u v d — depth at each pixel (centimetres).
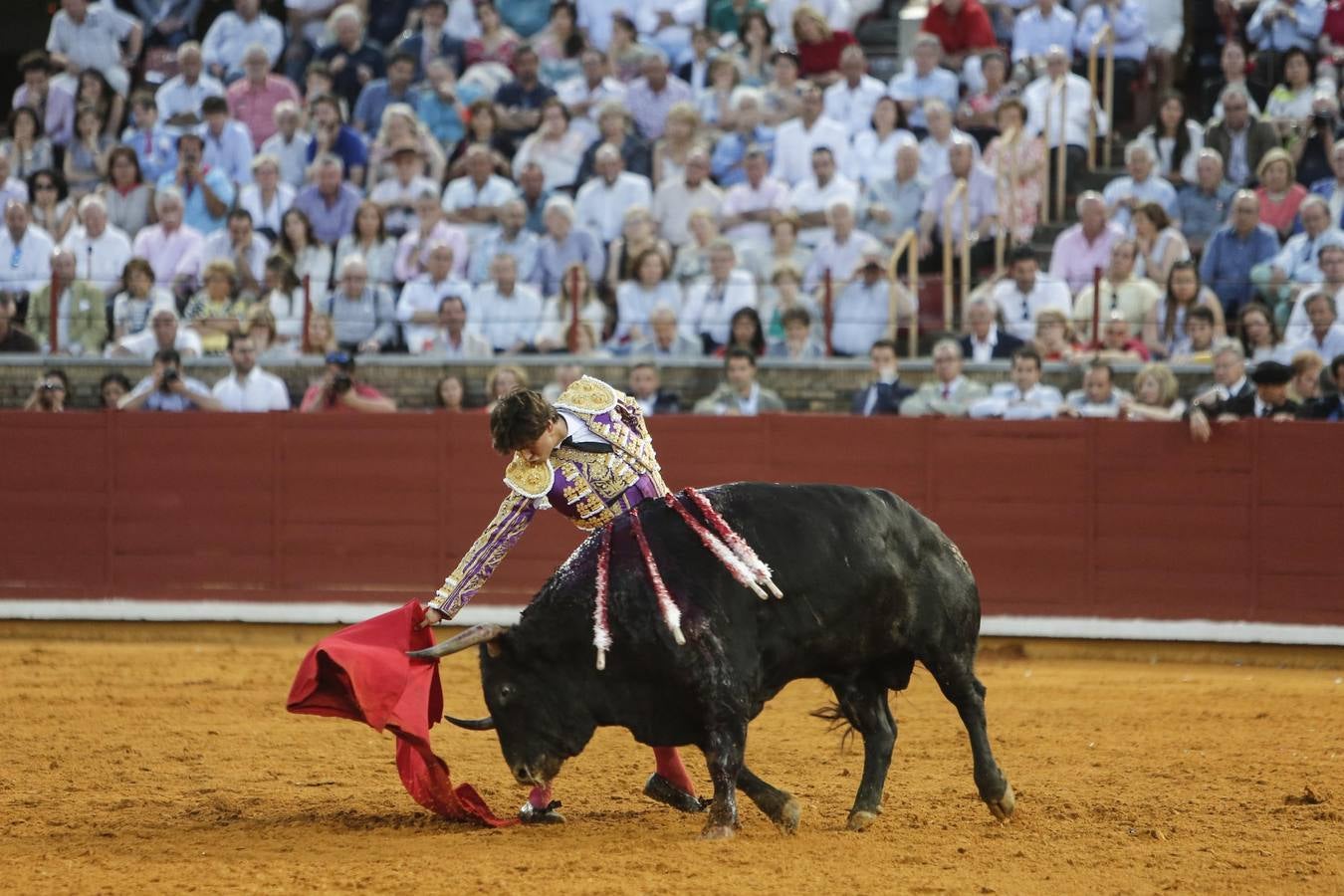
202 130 4881
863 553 1692
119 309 4241
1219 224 4162
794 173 4378
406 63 4850
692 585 1656
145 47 5428
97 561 3778
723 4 4997
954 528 3525
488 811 1805
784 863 1573
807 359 3909
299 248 4278
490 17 5003
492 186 4406
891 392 3688
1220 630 3425
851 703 1789
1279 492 3409
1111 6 4756
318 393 3884
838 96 4556
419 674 1761
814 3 4916
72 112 4934
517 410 1688
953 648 1742
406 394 4050
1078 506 3494
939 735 2466
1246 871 1581
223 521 3750
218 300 4206
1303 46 4506
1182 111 4341
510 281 4106
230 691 2895
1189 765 2206
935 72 4578
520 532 1755
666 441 3578
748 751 2333
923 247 4194
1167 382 3566
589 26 5072
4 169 4631
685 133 4488
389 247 4281
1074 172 4525
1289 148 4197
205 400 3872
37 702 2756
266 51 5119
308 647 3569
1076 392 3681
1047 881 1527
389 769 2173
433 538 3684
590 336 4044
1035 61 4725
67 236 4441
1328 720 2619
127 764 2202
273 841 1703
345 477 3716
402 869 1555
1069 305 3953
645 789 1850
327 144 4609
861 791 1773
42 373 4169
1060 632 3494
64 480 3788
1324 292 3700
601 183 4344
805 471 3553
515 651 1688
